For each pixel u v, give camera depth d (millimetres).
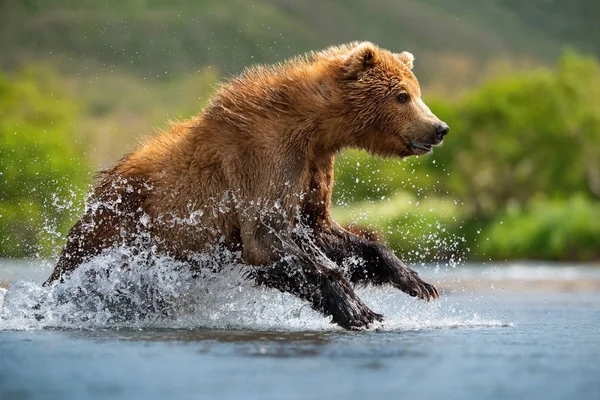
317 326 14500
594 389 8672
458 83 147000
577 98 75188
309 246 14875
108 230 15094
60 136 58969
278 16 117062
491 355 10781
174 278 14906
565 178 73438
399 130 14898
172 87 67125
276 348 11117
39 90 70500
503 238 59438
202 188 14562
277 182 14242
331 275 14094
